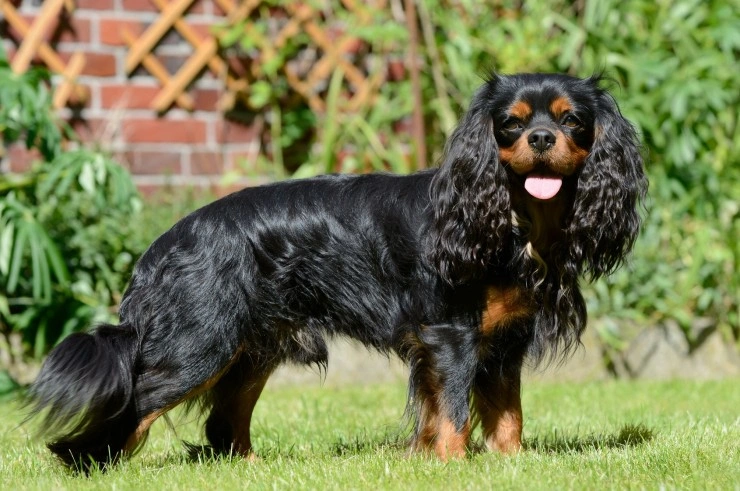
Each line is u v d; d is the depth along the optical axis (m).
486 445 5.01
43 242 6.96
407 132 8.96
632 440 5.27
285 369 7.89
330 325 5.00
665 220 8.62
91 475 4.57
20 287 7.48
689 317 8.47
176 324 4.75
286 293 4.91
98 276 7.64
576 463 4.54
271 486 4.21
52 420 4.61
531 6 8.73
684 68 8.58
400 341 4.85
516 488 4.03
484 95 4.78
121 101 8.25
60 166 7.08
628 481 4.12
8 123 7.27
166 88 8.30
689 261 8.71
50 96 7.48
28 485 4.33
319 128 8.77
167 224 7.74
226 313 4.78
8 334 7.48
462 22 8.70
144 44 8.21
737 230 8.66
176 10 8.27
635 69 8.48
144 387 4.75
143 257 4.92
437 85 8.62
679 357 8.50
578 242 4.79
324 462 4.73
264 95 8.40
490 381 4.96
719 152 8.73
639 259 8.41
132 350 4.76
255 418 6.31
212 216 4.88
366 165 8.78
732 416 6.16
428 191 4.86
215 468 4.71
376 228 4.89
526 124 4.64
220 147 8.57
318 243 4.90
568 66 8.81
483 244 4.67
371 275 4.90
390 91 8.88
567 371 8.29
